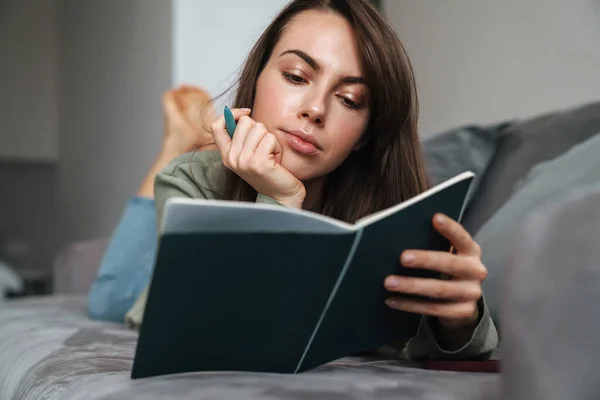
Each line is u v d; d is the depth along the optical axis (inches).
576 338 20.8
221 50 132.5
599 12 69.7
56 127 207.8
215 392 27.3
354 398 26.9
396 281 32.6
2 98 203.0
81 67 185.6
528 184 53.3
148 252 67.4
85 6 181.9
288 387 28.3
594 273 20.7
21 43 204.8
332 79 42.3
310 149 42.5
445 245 34.1
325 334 32.5
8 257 214.2
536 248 21.9
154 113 138.4
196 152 49.4
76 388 32.3
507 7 81.8
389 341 35.9
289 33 43.9
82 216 186.4
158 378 29.9
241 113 41.6
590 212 21.0
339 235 29.5
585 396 20.6
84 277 87.8
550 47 76.0
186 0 130.3
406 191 48.7
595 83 70.5
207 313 28.9
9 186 216.8
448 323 36.8
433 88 95.2
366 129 47.1
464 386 29.5
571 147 57.7
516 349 21.9
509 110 82.3
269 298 29.7
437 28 94.0
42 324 61.1
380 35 43.2
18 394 42.0
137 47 146.8
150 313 27.9
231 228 27.1
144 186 75.5
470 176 33.0
